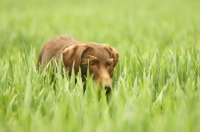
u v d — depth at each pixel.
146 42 14.84
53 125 5.58
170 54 9.84
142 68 9.23
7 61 10.05
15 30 19.42
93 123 5.63
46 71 8.84
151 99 7.34
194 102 6.52
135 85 7.50
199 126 5.57
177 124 5.38
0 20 24.69
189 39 15.87
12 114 6.38
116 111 6.25
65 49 8.63
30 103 6.88
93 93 6.80
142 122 5.74
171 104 6.42
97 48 8.75
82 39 17.05
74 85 7.91
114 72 9.21
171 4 40.41
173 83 8.33
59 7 37.34
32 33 17.83
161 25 21.33
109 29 19.94
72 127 5.62
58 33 18.92
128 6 37.25
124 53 11.45
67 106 6.63
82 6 38.03
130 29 19.64
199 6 37.19
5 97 7.20
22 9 35.66
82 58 8.54
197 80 8.23
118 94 6.83
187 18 25.53
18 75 8.34
